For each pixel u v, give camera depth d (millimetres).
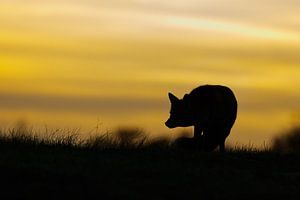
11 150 67312
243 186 58469
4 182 55969
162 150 72000
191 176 60594
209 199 55500
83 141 73000
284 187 59125
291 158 71688
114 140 73688
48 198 53781
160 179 59250
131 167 62000
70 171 58875
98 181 56719
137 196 54562
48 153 67438
